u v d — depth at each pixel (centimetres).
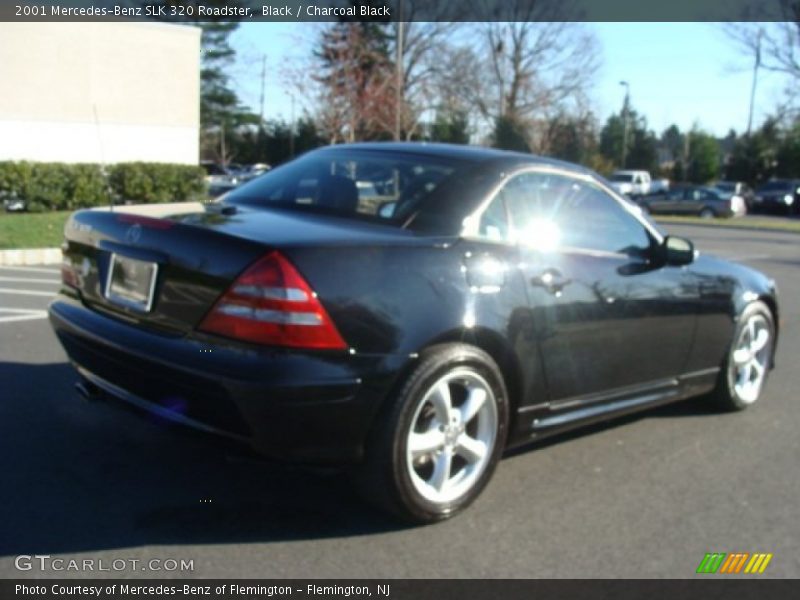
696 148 6581
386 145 474
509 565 351
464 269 383
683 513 411
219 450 360
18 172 1823
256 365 329
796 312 1023
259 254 338
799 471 475
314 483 418
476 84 4481
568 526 390
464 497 389
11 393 534
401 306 357
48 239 1360
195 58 2534
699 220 3180
